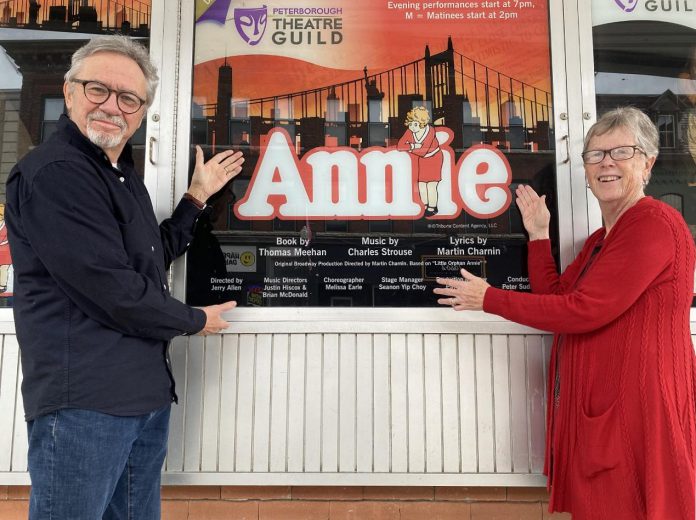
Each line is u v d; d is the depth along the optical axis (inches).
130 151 69.4
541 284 79.0
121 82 61.2
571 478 65.2
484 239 83.7
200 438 80.3
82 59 61.6
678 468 58.2
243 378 81.1
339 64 86.7
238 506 83.7
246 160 84.9
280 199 84.6
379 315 82.1
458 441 80.4
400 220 84.4
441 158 85.3
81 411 53.9
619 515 59.8
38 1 87.7
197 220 82.9
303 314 82.0
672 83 86.8
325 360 81.5
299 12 87.0
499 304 67.7
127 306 54.8
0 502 83.8
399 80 86.4
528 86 86.1
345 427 80.4
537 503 83.3
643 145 67.5
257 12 87.0
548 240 81.4
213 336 81.6
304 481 79.7
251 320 81.9
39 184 53.9
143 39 86.6
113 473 56.7
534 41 86.7
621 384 61.0
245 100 85.9
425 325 81.7
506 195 84.5
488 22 86.9
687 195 85.1
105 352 55.2
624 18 87.5
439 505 83.4
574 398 65.6
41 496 53.7
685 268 61.5
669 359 60.4
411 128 85.7
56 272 53.3
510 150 85.1
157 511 68.2
